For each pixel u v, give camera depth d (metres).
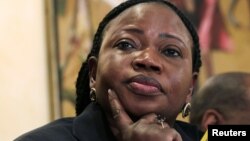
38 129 0.85
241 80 1.43
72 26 2.22
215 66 2.56
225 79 1.44
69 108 2.17
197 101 1.46
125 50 0.87
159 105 0.85
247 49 2.68
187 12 2.52
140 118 0.84
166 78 0.86
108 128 0.88
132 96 0.84
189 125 1.12
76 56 2.21
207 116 1.42
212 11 2.61
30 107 2.13
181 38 0.91
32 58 2.15
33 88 2.14
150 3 0.94
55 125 0.88
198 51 1.01
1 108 2.08
